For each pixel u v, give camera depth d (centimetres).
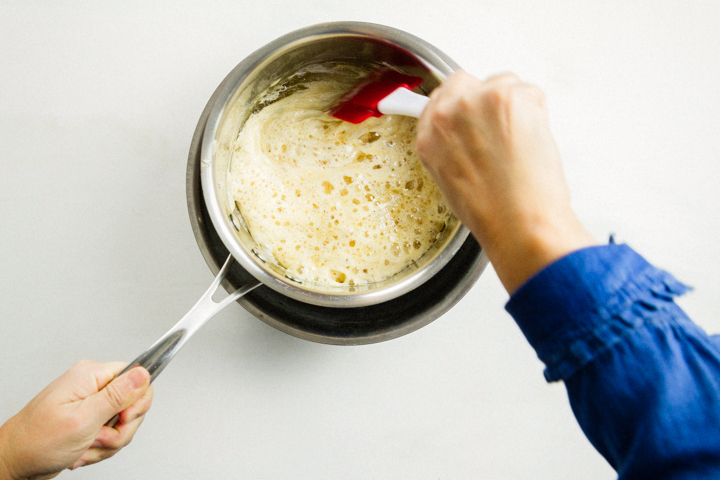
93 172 86
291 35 66
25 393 85
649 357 34
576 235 37
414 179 80
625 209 89
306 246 78
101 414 57
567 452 88
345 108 78
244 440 86
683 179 89
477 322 88
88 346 85
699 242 88
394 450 87
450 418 88
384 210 80
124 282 86
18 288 85
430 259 66
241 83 66
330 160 83
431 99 44
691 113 89
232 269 70
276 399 87
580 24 89
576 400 37
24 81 86
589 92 89
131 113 86
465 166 40
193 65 86
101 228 86
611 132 89
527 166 38
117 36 86
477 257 73
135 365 59
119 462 86
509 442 88
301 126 83
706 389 33
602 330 35
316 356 87
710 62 90
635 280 35
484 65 88
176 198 86
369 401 87
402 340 88
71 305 85
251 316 86
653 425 33
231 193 75
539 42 89
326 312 73
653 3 90
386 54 70
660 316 35
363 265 77
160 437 86
